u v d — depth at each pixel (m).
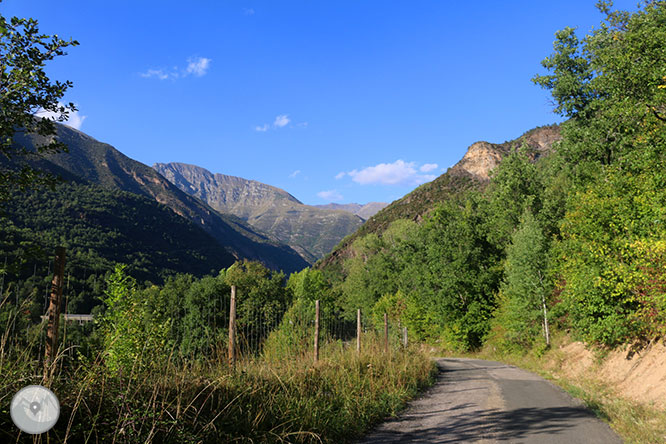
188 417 5.50
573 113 30.77
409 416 9.70
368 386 11.14
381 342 19.16
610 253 17.48
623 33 24.77
